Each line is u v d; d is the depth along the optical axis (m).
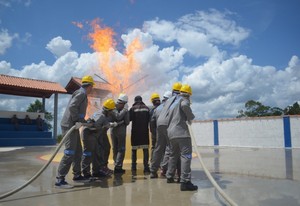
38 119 24.73
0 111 23.70
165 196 4.94
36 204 4.49
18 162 10.23
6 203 4.56
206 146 21.36
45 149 17.55
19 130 23.61
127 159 10.20
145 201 4.62
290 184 5.82
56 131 24.86
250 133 20.05
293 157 11.54
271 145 19.06
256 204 4.39
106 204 4.46
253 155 12.60
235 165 8.88
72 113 5.75
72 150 5.79
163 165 6.91
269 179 6.40
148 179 6.59
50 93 25.56
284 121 18.64
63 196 5.00
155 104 7.80
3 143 21.11
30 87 23.70
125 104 7.44
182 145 5.50
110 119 7.33
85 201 4.65
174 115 5.66
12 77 24.56
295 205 4.33
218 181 6.19
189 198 4.80
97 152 6.90
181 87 6.36
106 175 7.01
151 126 7.63
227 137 21.19
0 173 7.67
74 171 6.29
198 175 6.98
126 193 5.19
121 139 7.41
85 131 6.45
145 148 7.58
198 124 22.84
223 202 4.54
